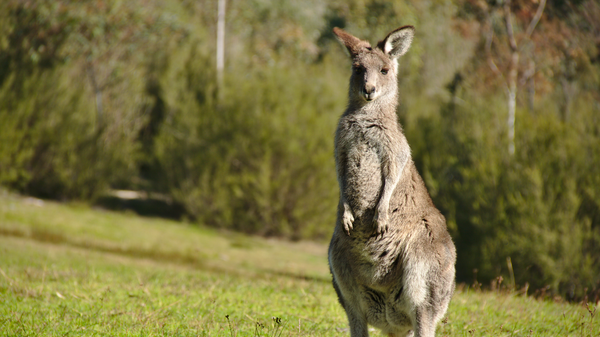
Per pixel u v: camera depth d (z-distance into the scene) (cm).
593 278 1780
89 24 3077
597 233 1873
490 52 2619
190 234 2742
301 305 987
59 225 2373
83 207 2953
